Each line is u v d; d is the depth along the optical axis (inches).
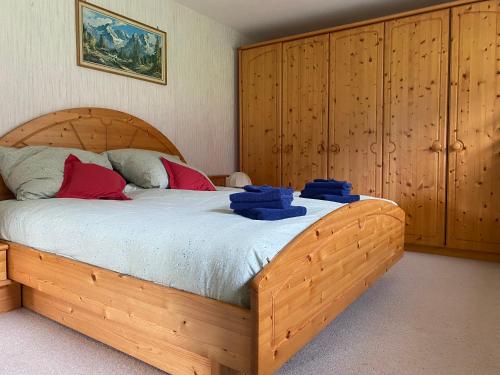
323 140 162.7
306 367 63.2
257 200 69.4
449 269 120.6
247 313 48.0
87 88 123.1
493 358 66.1
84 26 121.0
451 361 65.1
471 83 132.3
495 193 130.0
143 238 60.7
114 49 130.2
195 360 55.7
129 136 134.8
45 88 112.0
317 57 162.2
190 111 162.6
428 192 141.9
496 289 101.0
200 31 165.2
